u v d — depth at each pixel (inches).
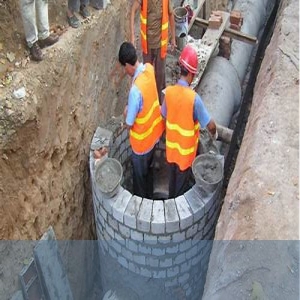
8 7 166.6
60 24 183.5
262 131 176.1
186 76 175.9
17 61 165.0
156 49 216.7
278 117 180.1
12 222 165.5
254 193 156.1
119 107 240.2
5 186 160.1
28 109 156.6
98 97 210.1
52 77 169.5
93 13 197.2
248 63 314.2
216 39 265.9
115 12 212.1
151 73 181.0
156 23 207.8
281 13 247.8
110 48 213.3
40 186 174.1
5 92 156.1
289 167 163.2
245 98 309.0
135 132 189.5
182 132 183.9
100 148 197.9
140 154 195.6
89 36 191.0
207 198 185.2
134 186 216.8
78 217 209.6
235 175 174.4
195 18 276.1
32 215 172.9
